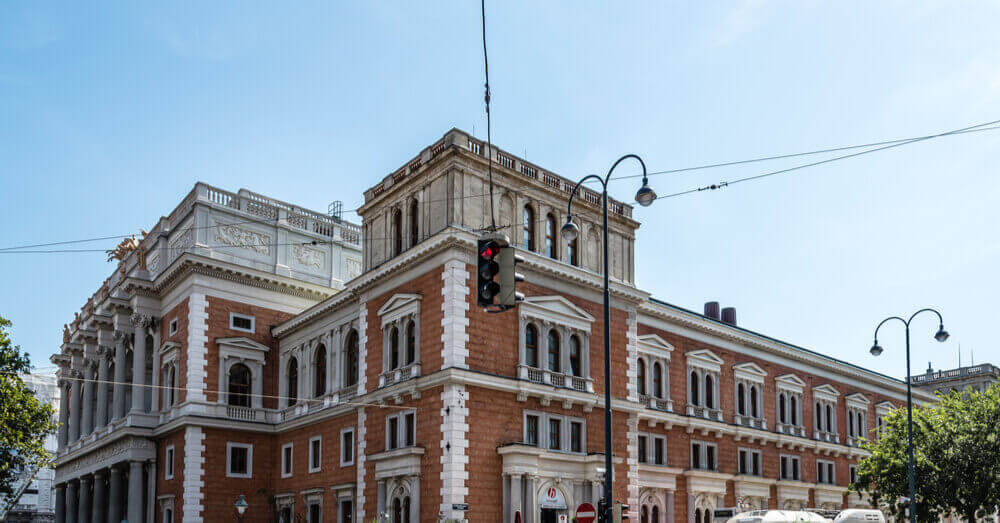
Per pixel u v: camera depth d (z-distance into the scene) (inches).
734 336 2343.8
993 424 2058.3
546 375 1662.2
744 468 2295.8
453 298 1560.0
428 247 1614.2
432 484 1518.2
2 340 1998.0
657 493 1975.9
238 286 2172.7
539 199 1756.9
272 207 2299.5
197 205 2138.3
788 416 2507.4
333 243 2394.2
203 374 2058.3
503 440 1571.1
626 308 1881.2
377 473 1659.7
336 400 1913.1
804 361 2623.0
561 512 1605.6
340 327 1975.9
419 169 1696.6
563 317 1721.2
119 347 2390.5
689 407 2149.4
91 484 2640.3
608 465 992.2
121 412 2417.6
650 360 2076.8
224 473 2032.5
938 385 4207.7
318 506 1904.5
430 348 1594.5
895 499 2181.3
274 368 2206.0
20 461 2096.5
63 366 3006.9
